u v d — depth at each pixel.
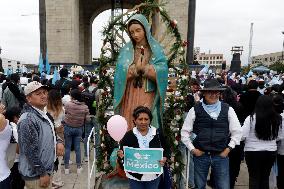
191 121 5.10
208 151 4.96
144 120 4.19
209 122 4.94
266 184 5.36
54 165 4.64
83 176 7.29
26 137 3.98
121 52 5.36
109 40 5.79
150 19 5.76
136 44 5.28
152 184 4.35
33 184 4.15
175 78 5.71
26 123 4.02
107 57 5.81
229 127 5.00
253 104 6.27
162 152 4.25
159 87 5.14
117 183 5.07
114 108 5.27
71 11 30.41
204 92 5.01
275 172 6.26
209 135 4.94
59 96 6.25
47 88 4.28
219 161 4.96
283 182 5.98
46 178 4.10
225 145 4.98
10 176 4.88
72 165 8.09
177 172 5.49
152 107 5.23
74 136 7.43
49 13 30.50
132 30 5.11
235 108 6.39
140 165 4.25
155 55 5.20
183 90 5.66
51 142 4.27
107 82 5.83
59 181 6.61
